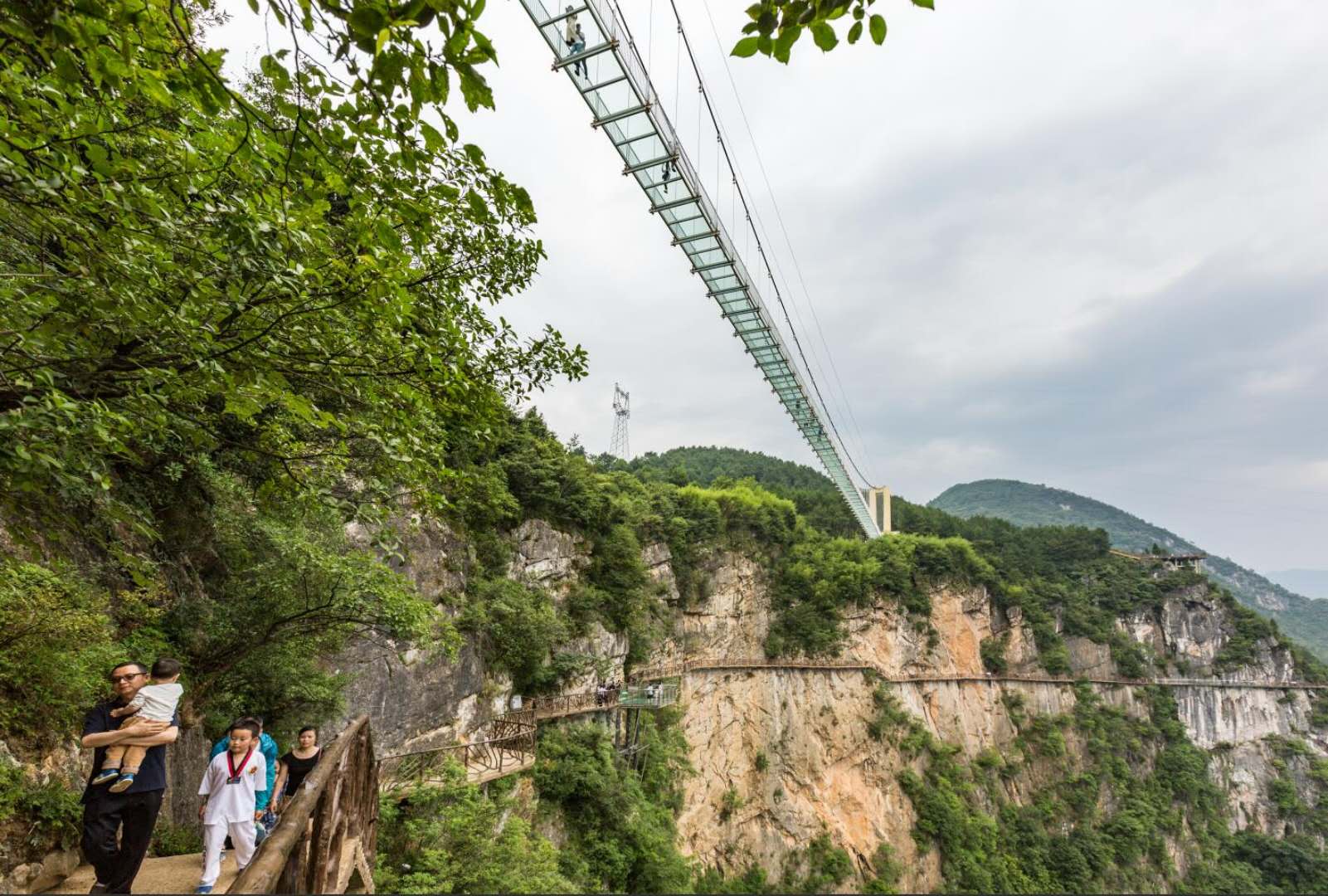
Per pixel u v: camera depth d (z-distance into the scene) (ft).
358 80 11.67
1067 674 248.73
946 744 190.49
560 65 52.54
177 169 14.57
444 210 19.97
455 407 24.64
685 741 129.39
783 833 142.72
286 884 14.23
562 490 113.80
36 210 13.60
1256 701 288.30
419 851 50.03
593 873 80.94
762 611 179.32
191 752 33.35
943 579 225.76
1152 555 332.19
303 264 16.69
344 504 24.27
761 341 110.22
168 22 11.98
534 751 83.61
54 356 15.30
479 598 86.79
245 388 16.56
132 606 30.76
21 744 21.22
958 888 159.74
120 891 16.85
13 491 16.14
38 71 13.07
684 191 70.28
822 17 10.84
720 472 362.33
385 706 64.75
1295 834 249.96
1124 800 223.10
